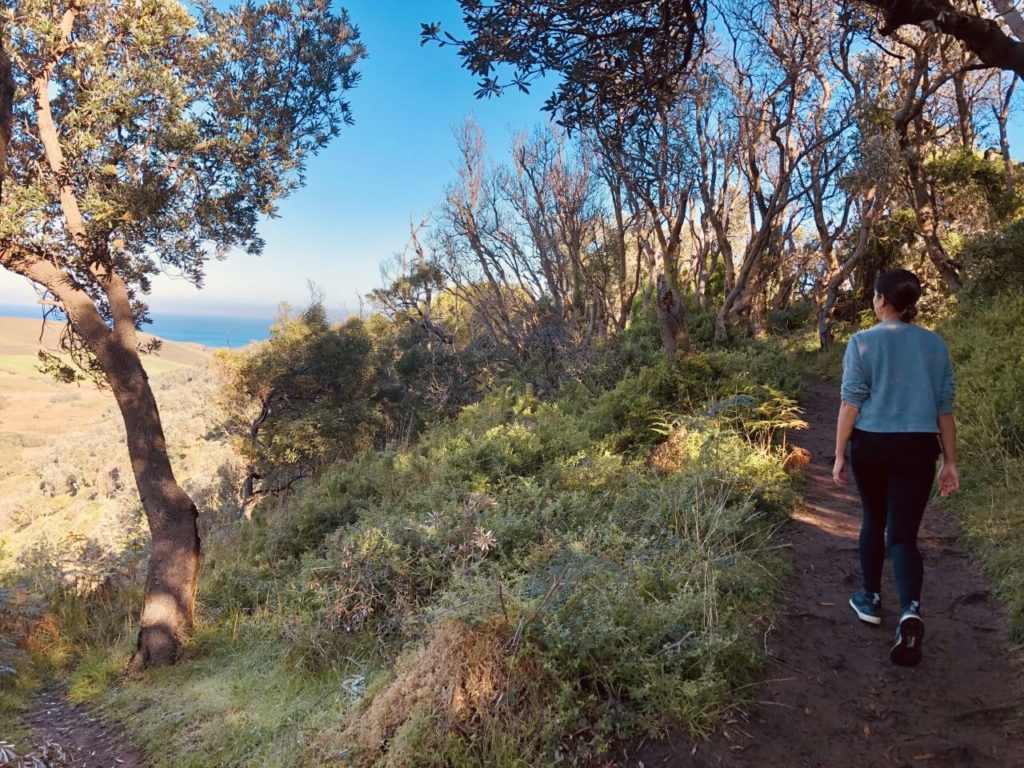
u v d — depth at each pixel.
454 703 2.99
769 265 18.56
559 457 7.60
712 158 17.30
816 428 8.80
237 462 26.39
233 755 3.82
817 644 3.47
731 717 2.90
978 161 14.92
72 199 6.78
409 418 26.81
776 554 4.57
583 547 4.39
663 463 6.57
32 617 7.15
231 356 26.30
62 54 6.62
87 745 4.55
